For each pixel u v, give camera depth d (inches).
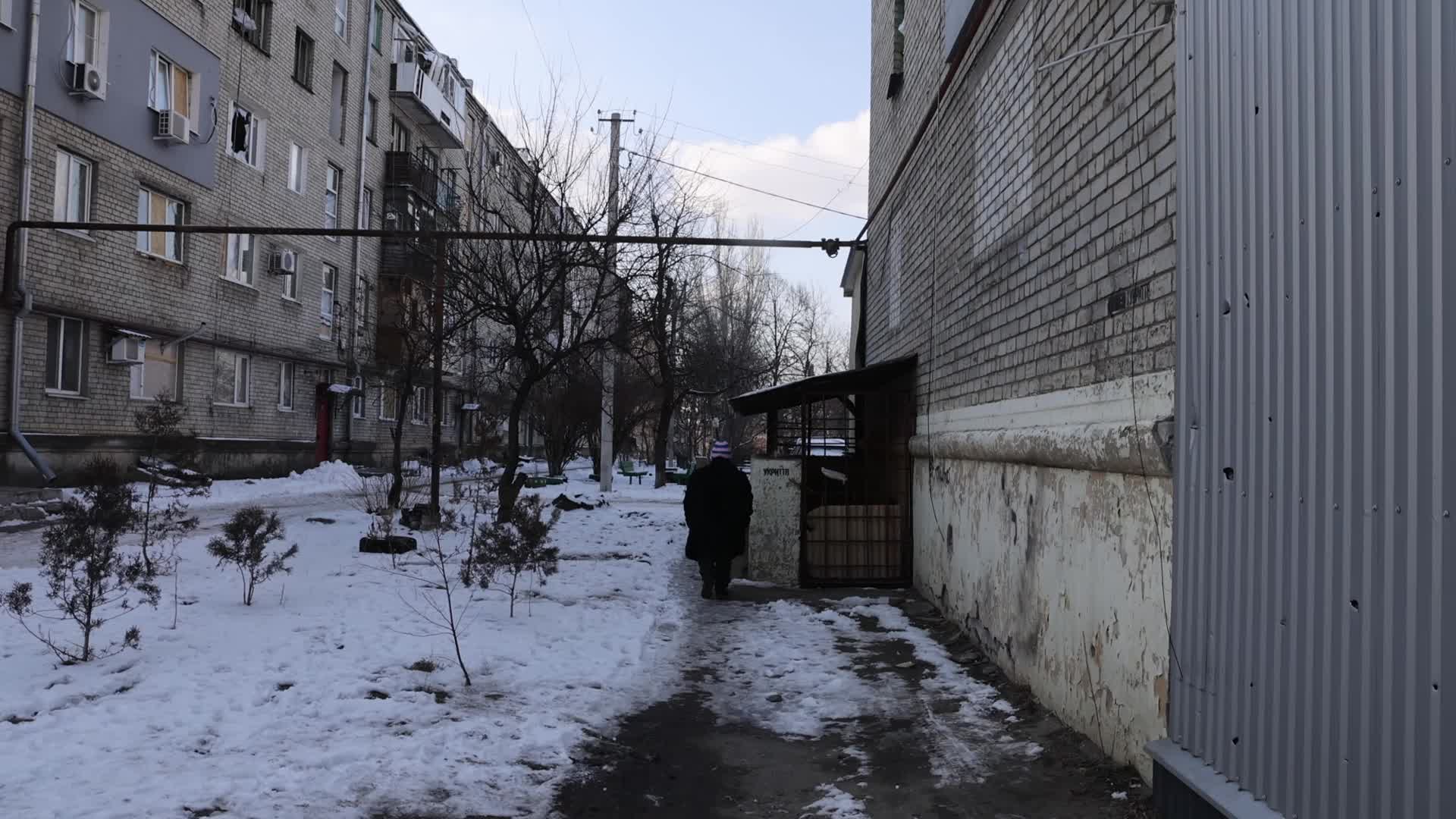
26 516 515.5
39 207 616.7
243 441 857.5
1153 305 154.5
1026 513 222.2
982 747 182.4
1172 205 147.9
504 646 244.7
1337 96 102.1
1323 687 103.6
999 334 252.4
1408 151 90.2
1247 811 116.2
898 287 425.1
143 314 720.3
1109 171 175.5
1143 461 153.1
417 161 1158.3
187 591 297.9
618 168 599.5
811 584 385.4
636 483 1306.6
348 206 1069.1
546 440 1226.6
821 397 412.8
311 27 981.2
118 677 198.4
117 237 690.8
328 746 164.9
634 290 585.0
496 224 569.9
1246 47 122.9
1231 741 124.4
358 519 533.6
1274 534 114.4
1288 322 111.8
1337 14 102.3
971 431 275.1
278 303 925.8
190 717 175.2
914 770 169.3
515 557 291.1
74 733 163.8
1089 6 188.9
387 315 571.8
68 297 641.6
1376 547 94.8
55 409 634.2
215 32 808.3
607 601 321.1
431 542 451.2
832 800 155.0
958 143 306.2
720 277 1521.9
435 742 170.6
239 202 851.4
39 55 613.3
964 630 281.4
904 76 420.5
